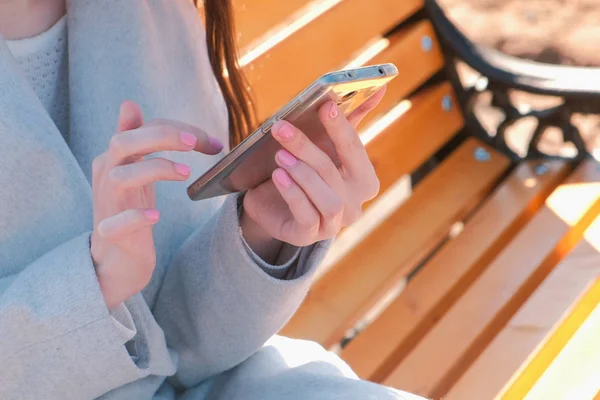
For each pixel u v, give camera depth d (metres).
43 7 1.41
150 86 1.49
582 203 2.73
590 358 2.02
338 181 1.18
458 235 2.65
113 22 1.45
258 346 1.46
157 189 1.50
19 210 1.25
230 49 1.69
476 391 2.02
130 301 1.27
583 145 2.93
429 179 2.88
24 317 1.12
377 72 1.07
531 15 5.12
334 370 1.46
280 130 1.09
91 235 1.19
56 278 1.13
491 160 2.99
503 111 2.99
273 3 2.32
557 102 4.16
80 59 1.42
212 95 1.64
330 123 1.12
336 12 2.54
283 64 2.35
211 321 1.42
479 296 2.38
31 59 1.41
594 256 2.42
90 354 1.16
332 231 1.24
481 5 5.21
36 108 1.27
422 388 2.11
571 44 4.82
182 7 1.58
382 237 2.60
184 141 1.09
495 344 2.15
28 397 1.17
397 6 2.78
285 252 1.41
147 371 1.26
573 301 2.26
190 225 1.55
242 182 1.25
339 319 2.29
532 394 1.93
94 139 1.43
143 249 1.14
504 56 2.99
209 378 1.54
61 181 1.27
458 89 3.02
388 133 2.73
